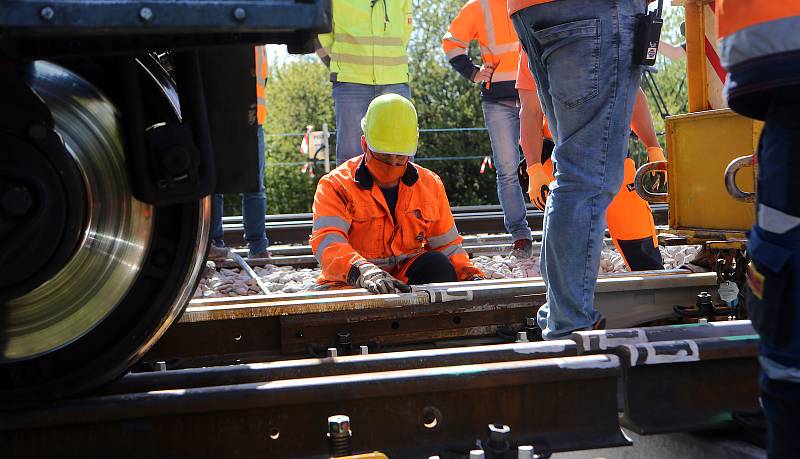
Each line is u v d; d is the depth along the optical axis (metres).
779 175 1.63
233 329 3.25
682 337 2.57
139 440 2.13
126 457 2.12
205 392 2.14
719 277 3.82
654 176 4.49
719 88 3.98
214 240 6.23
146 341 2.27
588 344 2.53
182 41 1.97
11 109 1.93
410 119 3.84
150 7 1.73
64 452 2.11
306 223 8.31
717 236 3.89
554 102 2.87
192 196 2.17
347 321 3.36
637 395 2.37
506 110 5.99
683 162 4.11
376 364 2.44
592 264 2.87
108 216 2.19
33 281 1.98
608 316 3.74
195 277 2.32
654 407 2.38
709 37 4.00
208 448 2.15
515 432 2.30
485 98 6.04
